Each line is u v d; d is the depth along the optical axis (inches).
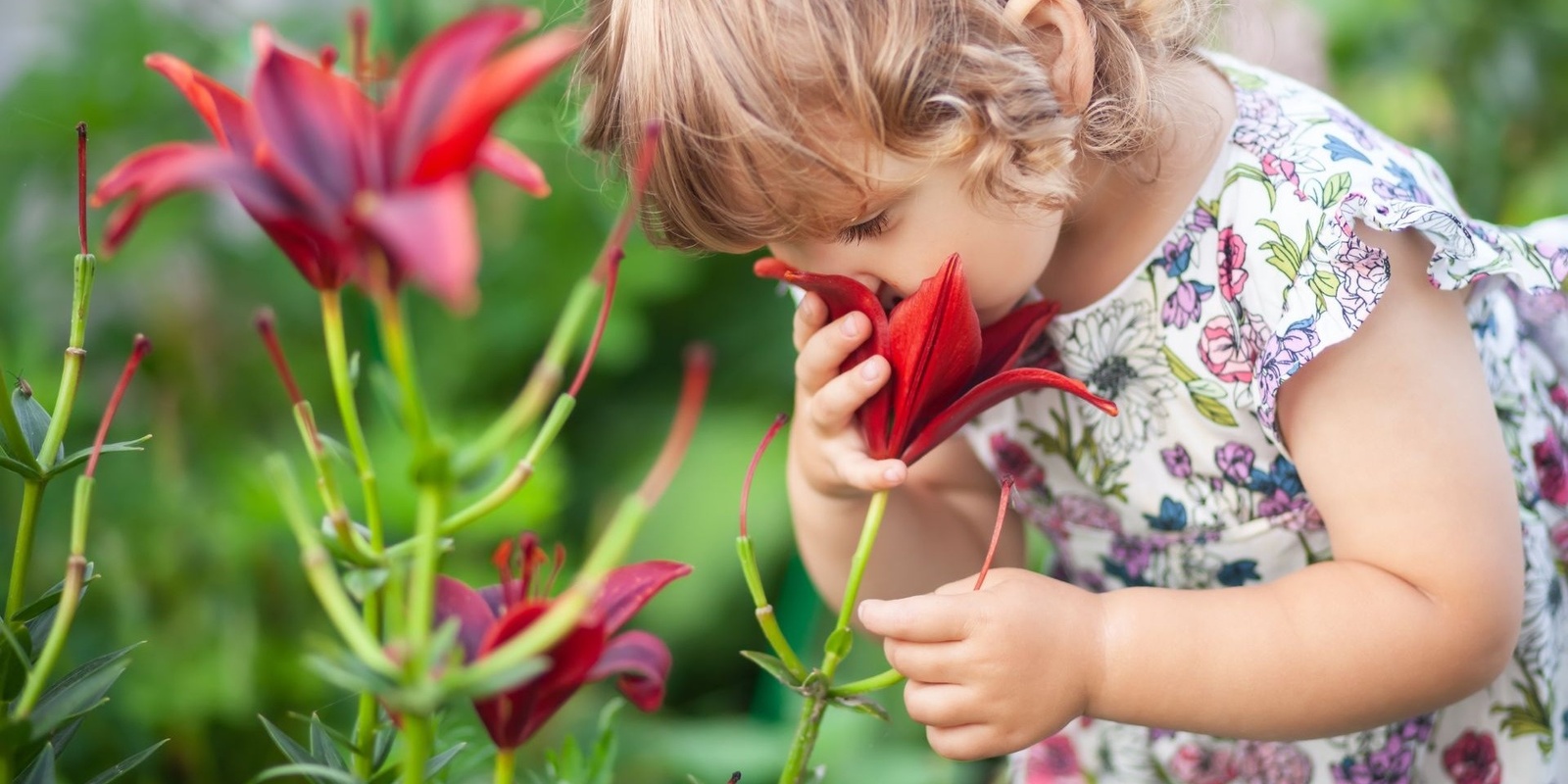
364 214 17.9
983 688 24.8
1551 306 30.3
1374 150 27.0
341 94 19.0
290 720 35.9
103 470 36.1
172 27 38.4
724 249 26.4
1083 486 29.9
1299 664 25.7
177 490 36.4
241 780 35.4
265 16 39.6
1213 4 28.6
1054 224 26.2
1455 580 26.0
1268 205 26.8
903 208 25.2
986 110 24.5
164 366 38.8
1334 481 26.5
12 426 21.5
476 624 20.7
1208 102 27.6
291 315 40.0
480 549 37.9
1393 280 26.3
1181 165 27.4
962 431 30.6
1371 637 25.9
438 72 19.1
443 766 22.0
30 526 21.8
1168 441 28.6
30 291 37.6
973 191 24.9
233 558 35.9
